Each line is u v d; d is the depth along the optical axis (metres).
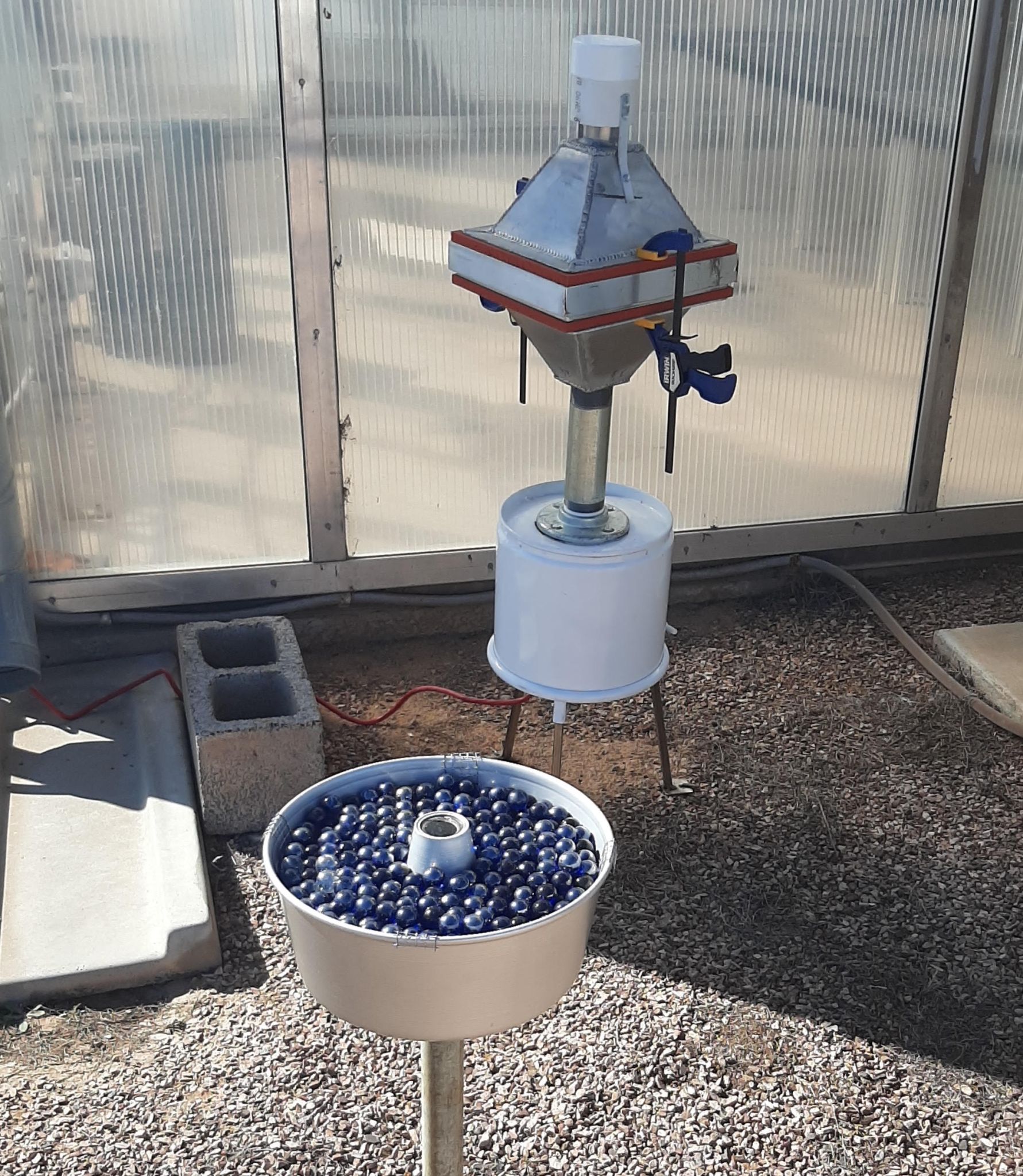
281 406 4.43
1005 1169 2.78
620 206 2.70
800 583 5.16
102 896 3.47
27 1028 3.12
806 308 4.71
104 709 4.28
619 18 4.17
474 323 4.45
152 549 4.53
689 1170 2.76
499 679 4.64
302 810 2.34
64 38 3.84
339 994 2.11
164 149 4.02
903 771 4.11
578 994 3.21
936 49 4.42
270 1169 2.74
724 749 4.19
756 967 3.30
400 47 4.05
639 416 4.73
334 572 4.66
